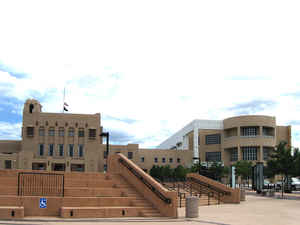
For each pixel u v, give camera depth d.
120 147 91.25
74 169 76.62
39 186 19.23
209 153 96.38
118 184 20.80
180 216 17.05
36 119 77.62
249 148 86.38
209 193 26.20
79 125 78.88
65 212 15.27
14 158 73.56
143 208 17.23
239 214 18.38
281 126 95.31
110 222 14.32
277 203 26.02
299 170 37.38
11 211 14.46
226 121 91.62
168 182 32.31
